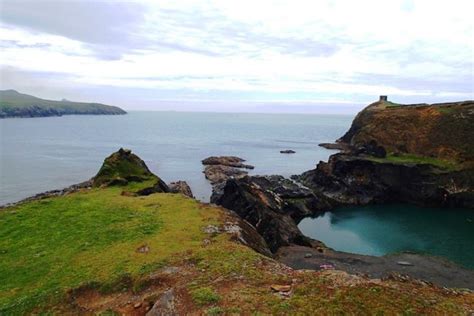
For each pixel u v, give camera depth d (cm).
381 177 6619
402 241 4434
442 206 6253
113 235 2450
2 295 1842
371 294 1480
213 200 5394
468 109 7794
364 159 6788
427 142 7675
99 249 2253
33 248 2352
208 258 1975
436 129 7775
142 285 1795
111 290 1800
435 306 1427
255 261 1922
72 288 1814
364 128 9338
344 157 7081
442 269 3119
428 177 6419
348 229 4909
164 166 9131
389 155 7562
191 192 6225
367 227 5016
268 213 3969
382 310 1356
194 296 1518
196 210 2964
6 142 13688
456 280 2891
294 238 3925
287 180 6462
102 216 2864
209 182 7338
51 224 2759
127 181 4216
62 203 3281
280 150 12781
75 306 1722
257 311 1384
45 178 7575
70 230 2614
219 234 2392
